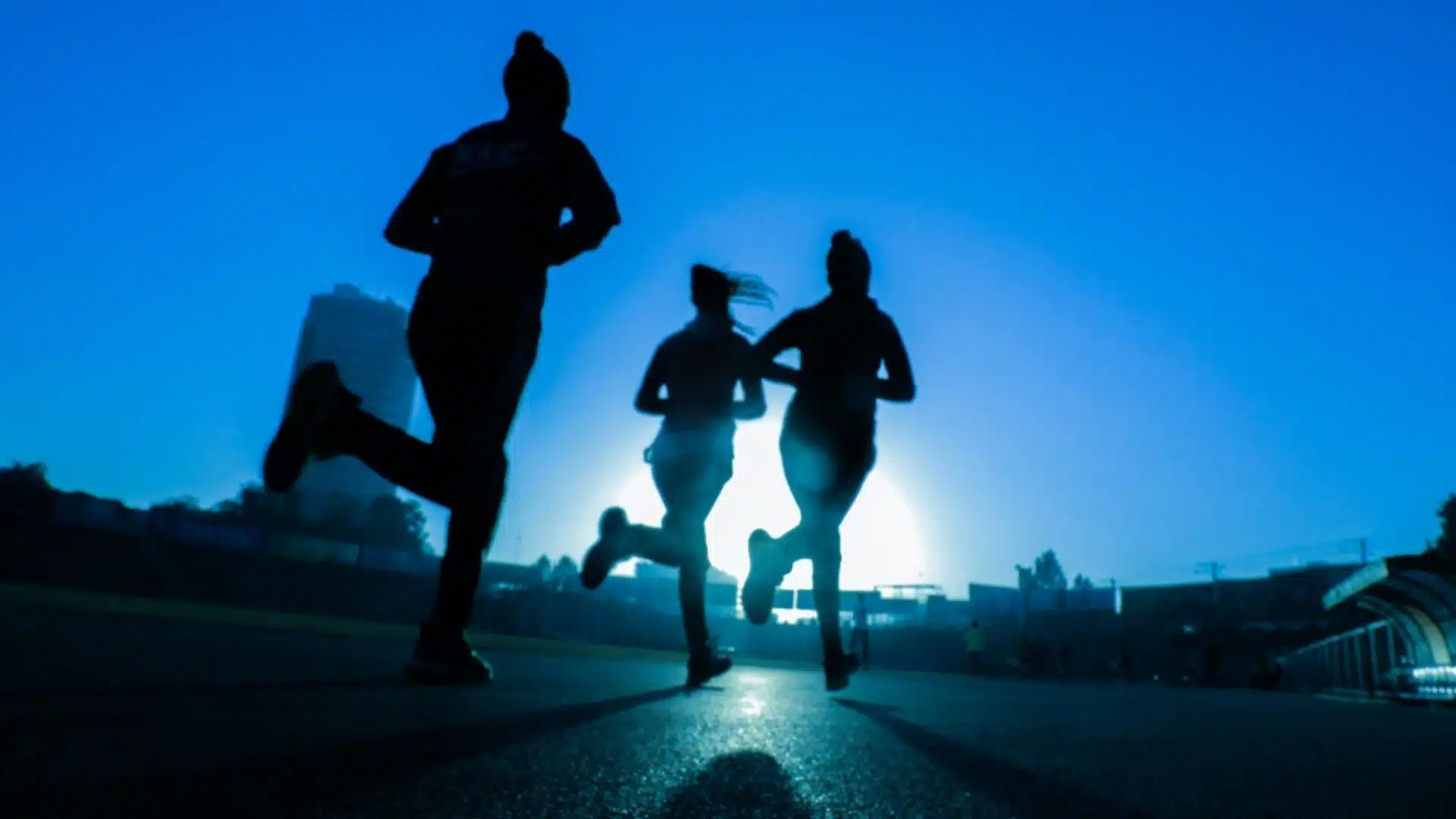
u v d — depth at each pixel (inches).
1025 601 2942.9
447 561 127.1
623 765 63.3
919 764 73.9
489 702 103.7
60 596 365.1
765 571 172.6
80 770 48.7
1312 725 159.6
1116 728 125.4
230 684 101.0
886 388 174.6
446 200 130.7
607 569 179.6
